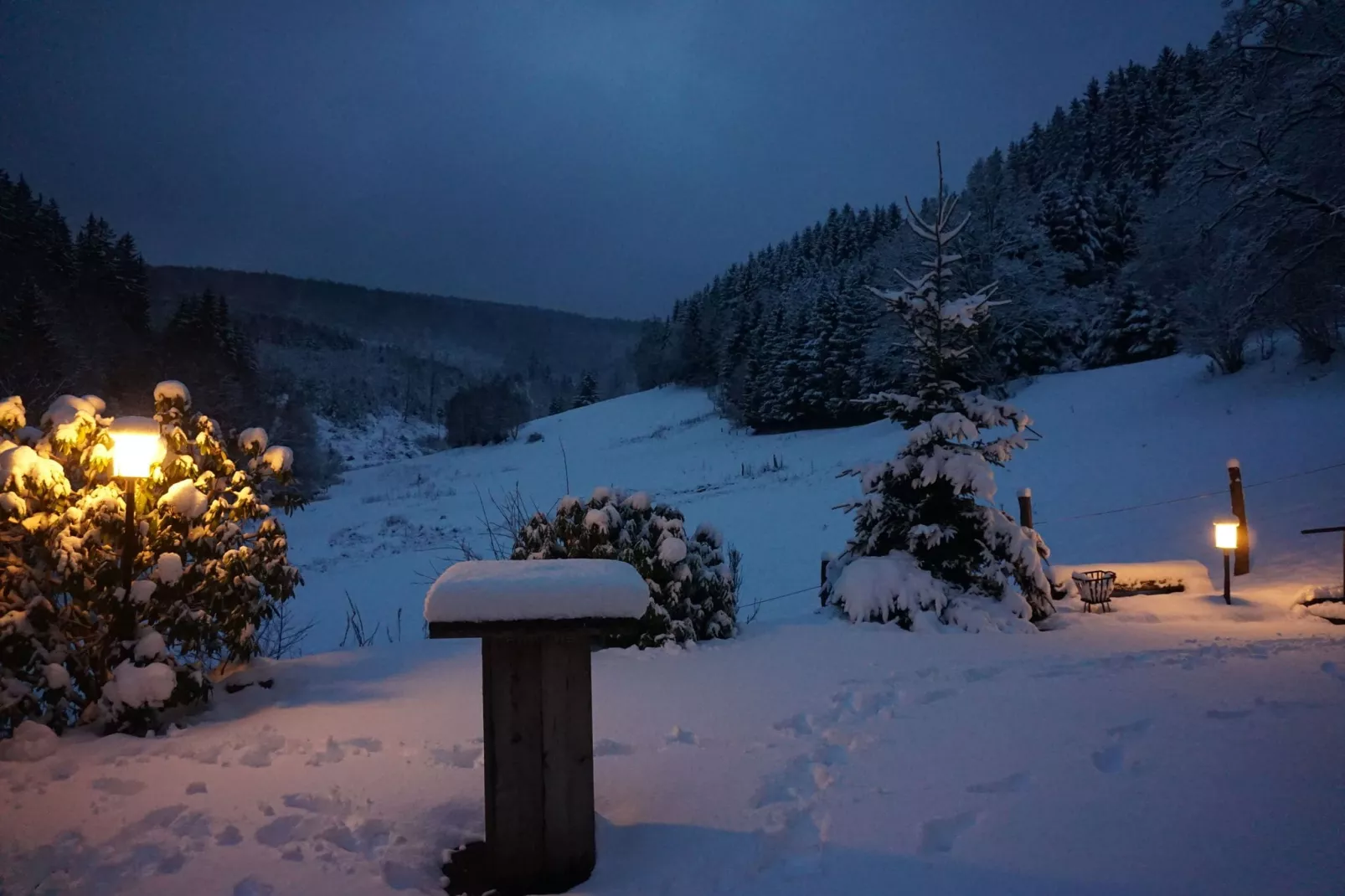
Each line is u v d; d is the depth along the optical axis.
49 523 5.03
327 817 3.38
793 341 49.00
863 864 2.85
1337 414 20.91
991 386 35.53
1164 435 24.11
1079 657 6.32
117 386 48.56
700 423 58.81
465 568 3.01
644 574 7.25
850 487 28.23
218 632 5.71
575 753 2.87
